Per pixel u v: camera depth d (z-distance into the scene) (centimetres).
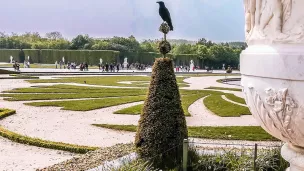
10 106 2528
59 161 1327
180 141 1061
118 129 1847
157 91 1074
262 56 512
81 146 1472
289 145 574
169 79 1077
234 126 1883
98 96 3072
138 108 2441
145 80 5044
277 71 493
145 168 943
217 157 1027
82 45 11769
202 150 1139
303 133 500
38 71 6462
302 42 483
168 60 1091
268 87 511
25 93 3238
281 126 515
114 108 2495
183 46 11662
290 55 480
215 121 2064
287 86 489
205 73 7519
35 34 14100
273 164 931
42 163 1302
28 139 1566
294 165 558
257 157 955
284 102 494
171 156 1050
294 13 493
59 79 4894
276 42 505
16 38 12656
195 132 1717
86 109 2403
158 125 1057
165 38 1116
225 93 3428
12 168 1241
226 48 10950
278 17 502
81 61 9906
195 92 3503
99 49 11000
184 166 980
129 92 3388
